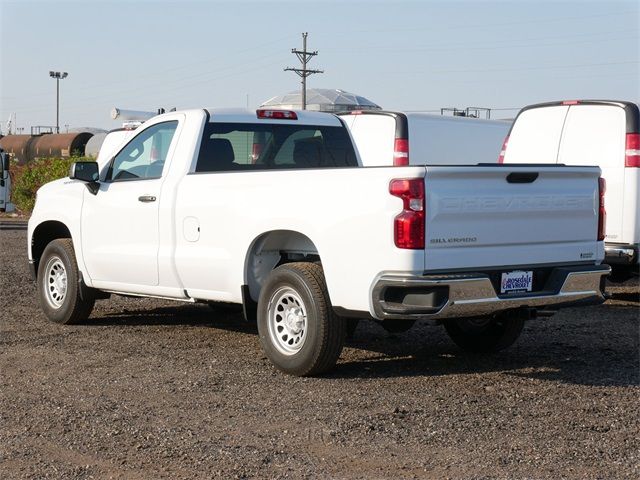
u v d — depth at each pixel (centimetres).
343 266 736
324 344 756
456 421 646
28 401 695
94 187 971
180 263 877
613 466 557
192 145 895
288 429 625
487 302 723
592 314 1123
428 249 704
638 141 1155
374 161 1424
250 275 828
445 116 1551
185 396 710
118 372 789
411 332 991
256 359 844
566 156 1221
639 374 797
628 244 1155
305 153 960
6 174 2664
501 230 740
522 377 784
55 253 1023
